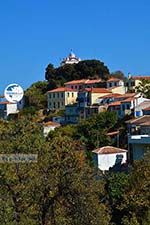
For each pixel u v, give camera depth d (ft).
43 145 205.77
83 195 197.06
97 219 198.29
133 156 505.25
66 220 196.03
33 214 192.34
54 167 197.88
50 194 194.90
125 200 284.20
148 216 273.75
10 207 185.98
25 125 214.48
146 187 281.95
